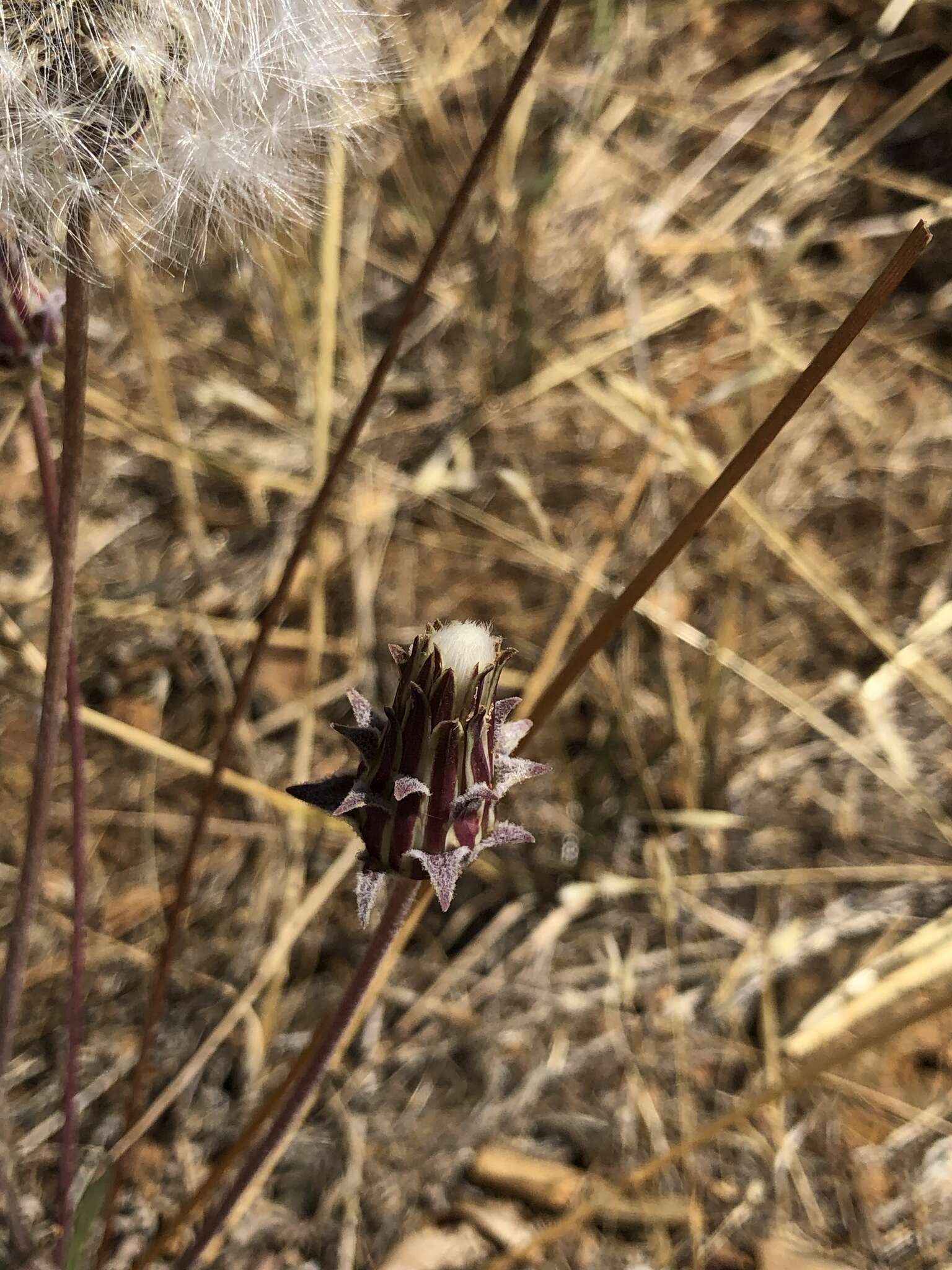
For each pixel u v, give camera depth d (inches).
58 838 9.3
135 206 4.3
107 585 10.5
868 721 10.2
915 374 12.1
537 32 4.7
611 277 12.4
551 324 12.1
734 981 8.8
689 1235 7.7
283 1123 6.0
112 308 11.5
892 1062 8.4
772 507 11.2
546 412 11.8
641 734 9.9
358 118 4.9
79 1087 8.2
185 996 8.7
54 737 5.3
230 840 9.4
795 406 4.3
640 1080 8.4
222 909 9.1
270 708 10.0
